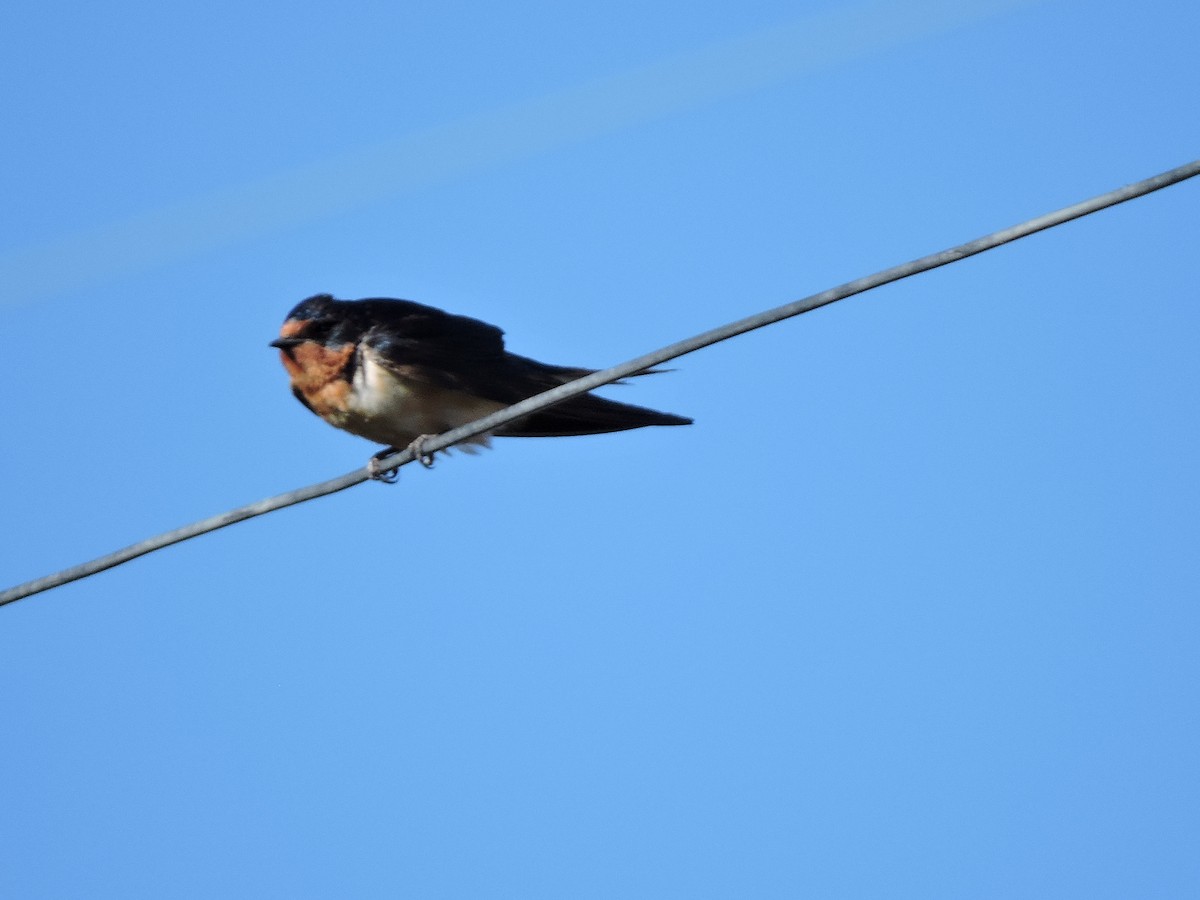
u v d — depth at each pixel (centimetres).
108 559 1009
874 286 888
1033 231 861
